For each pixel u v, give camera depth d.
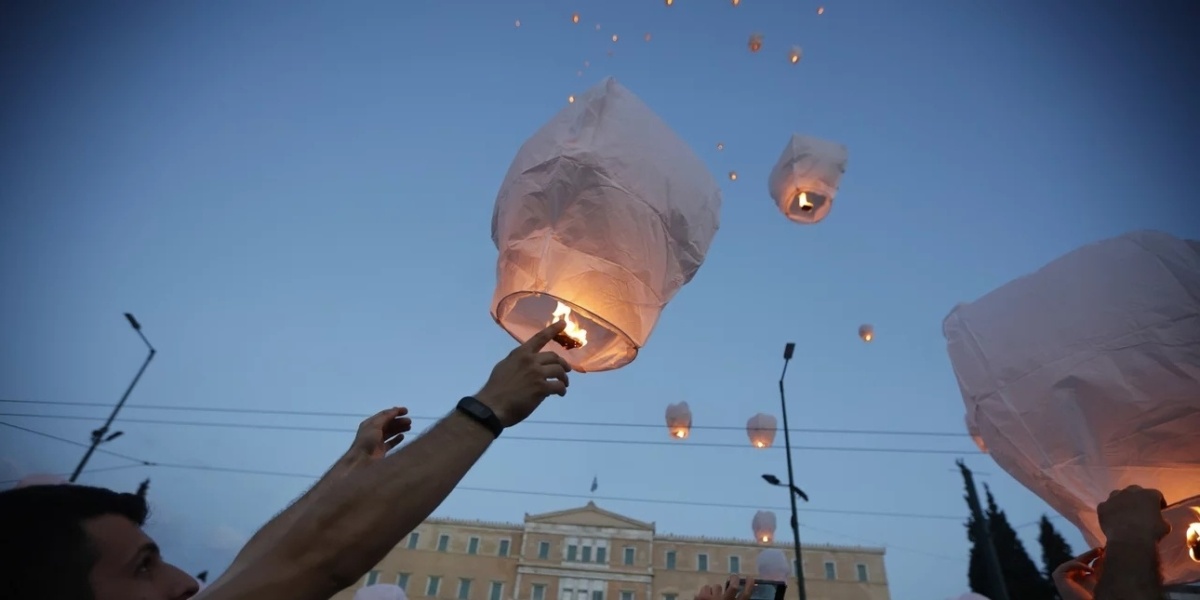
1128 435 1.11
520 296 1.16
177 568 1.00
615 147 1.18
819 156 2.56
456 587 26.89
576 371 1.23
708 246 1.27
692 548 28.17
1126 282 1.17
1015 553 21.08
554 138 1.23
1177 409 1.07
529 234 1.18
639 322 1.16
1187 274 1.13
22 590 0.80
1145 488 1.06
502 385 0.87
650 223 1.15
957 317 1.42
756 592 1.74
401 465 0.76
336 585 0.69
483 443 0.81
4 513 0.85
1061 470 1.18
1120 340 1.13
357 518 0.71
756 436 5.78
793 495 11.49
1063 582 1.24
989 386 1.28
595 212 1.14
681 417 5.59
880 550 27.73
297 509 0.92
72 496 0.91
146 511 1.01
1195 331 1.08
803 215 2.69
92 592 0.84
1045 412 1.19
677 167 1.21
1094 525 1.19
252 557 0.81
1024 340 1.24
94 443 7.86
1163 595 0.91
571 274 1.14
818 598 26.69
